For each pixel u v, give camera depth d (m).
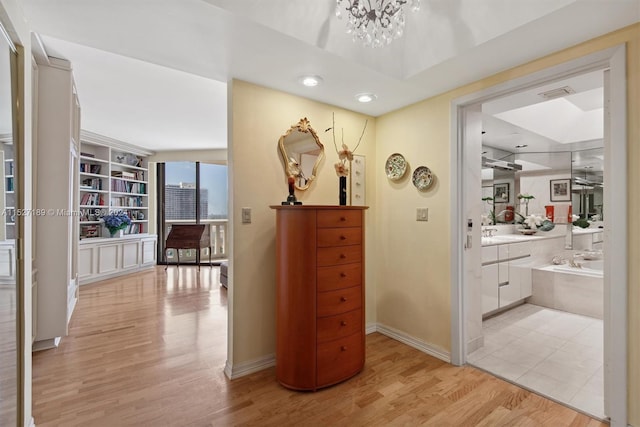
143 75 2.93
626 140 1.59
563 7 1.43
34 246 2.48
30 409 1.52
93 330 3.02
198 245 6.00
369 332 2.99
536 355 2.53
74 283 3.49
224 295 4.30
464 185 2.40
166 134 5.18
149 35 1.66
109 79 3.02
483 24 1.72
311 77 2.16
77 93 3.34
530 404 1.87
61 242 2.62
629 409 1.60
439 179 2.49
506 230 4.56
